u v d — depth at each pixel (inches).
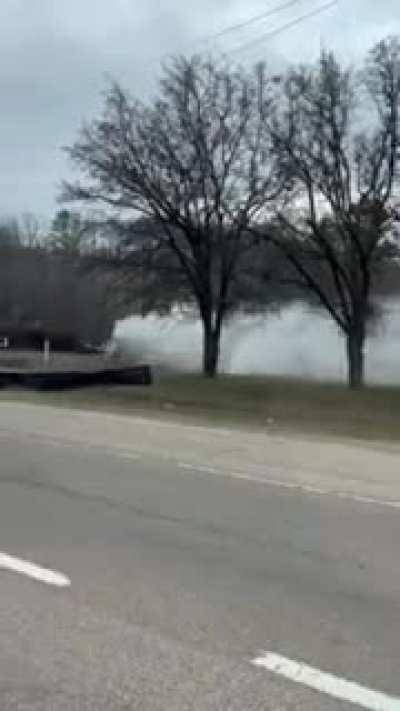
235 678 218.5
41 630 248.8
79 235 1487.5
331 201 1233.4
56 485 464.4
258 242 1325.0
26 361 1552.7
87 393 1157.1
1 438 647.1
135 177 1321.4
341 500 436.1
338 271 1285.7
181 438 655.1
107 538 352.5
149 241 1382.9
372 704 206.4
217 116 1312.7
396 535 362.9
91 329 1851.6
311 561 322.7
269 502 428.5
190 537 356.2
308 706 204.4
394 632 251.6
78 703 203.6
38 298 1889.8
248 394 1187.9
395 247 1264.8
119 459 554.9
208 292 1403.8
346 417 911.7
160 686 213.2
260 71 1672.0
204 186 1332.4
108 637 244.2
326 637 247.0
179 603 273.6
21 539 349.7
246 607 270.8
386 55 1195.3
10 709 200.4
